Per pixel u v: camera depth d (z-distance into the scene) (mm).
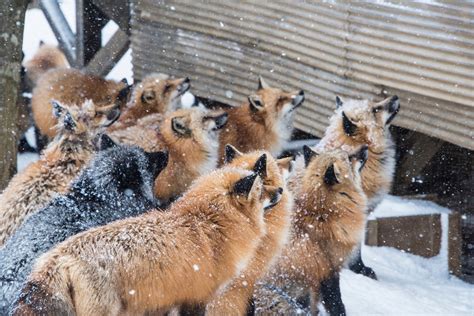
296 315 9375
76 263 7457
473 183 15992
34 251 8398
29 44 23422
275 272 9938
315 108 15250
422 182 16297
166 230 7977
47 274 7344
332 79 14883
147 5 17688
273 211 9180
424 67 13336
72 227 8820
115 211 9320
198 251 8016
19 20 13352
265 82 15555
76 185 9484
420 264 13914
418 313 10953
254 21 16000
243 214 8375
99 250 7605
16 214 9938
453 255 14234
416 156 15477
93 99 15539
